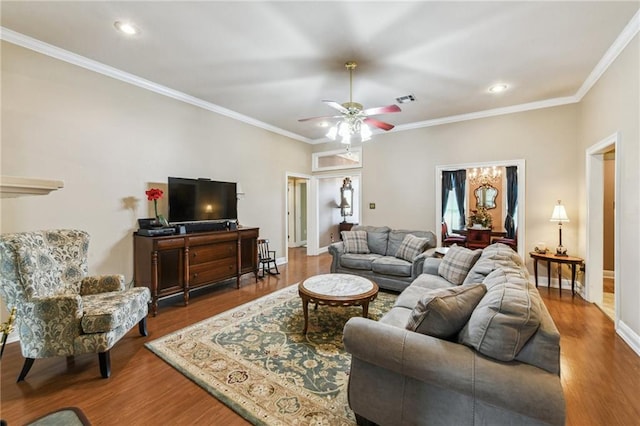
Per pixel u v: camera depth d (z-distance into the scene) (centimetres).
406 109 456
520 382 113
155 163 370
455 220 535
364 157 597
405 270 381
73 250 257
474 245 510
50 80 281
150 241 325
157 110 372
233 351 241
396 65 314
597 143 328
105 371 206
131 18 235
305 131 596
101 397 185
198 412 172
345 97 408
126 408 175
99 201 318
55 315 203
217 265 394
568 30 250
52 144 283
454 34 257
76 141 300
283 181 590
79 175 302
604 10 224
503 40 266
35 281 211
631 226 253
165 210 381
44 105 278
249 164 510
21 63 264
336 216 824
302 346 250
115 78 329
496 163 461
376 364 145
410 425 139
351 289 280
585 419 166
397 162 556
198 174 423
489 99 415
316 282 304
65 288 245
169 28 249
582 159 387
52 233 246
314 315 320
